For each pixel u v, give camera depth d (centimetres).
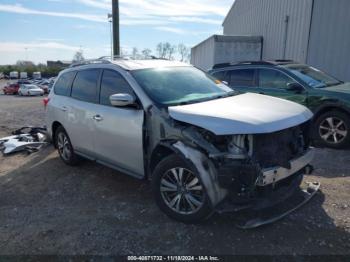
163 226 376
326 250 323
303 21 1134
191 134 361
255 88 741
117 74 463
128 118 423
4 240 363
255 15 1595
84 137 518
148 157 414
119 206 431
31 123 1110
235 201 340
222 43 1414
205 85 480
